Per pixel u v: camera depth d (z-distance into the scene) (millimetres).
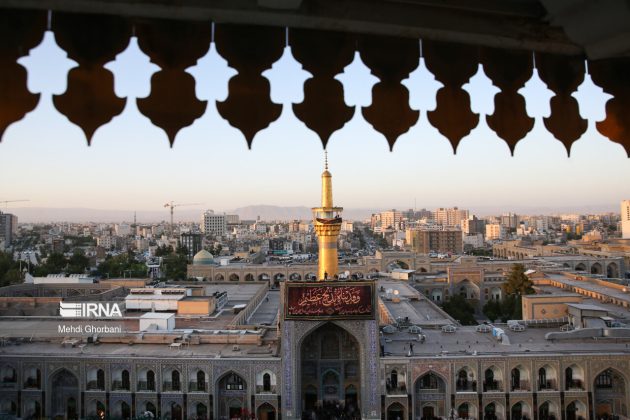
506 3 7156
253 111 6816
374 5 6883
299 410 53219
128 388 53500
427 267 136750
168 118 6562
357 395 55656
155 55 6547
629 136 8242
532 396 52781
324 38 7074
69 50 6285
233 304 80875
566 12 7035
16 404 53719
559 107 8055
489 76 7742
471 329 65000
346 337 55938
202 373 53344
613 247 177250
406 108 7312
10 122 6082
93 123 6297
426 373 53125
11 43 6133
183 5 6312
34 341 59531
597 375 53062
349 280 55125
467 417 53062
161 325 61219
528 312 71312
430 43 7453
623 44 7500
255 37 6848
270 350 56188
